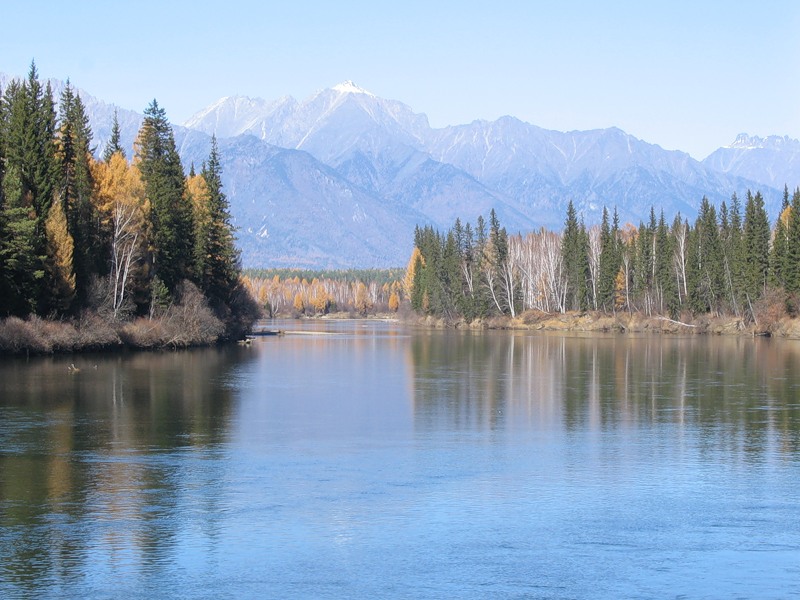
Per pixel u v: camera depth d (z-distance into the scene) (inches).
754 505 1091.3
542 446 1470.2
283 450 1419.8
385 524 999.0
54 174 3280.0
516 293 6761.8
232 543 928.3
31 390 2108.8
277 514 1036.5
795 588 815.7
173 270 3969.0
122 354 3265.3
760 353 3580.2
